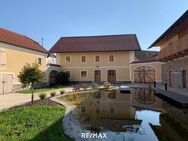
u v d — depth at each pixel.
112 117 11.41
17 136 7.15
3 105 14.28
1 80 23.77
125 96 20.80
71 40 45.28
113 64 40.09
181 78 21.95
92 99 18.50
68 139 6.95
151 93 23.02
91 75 40.88
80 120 10.63
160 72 33.75
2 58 24.12
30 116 10.06
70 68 41.66
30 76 15.09
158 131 8.88
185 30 20.11
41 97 17.22
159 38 23.92
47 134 7.42
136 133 8.61
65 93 22.09
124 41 41.88
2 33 26.86
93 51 40.22
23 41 29.86
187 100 14.46
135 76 37.97
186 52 18.06
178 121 10.54
